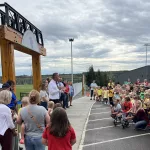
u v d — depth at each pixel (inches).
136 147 303.0
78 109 684.1
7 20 334.3
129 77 1359.5
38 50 482.3
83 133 384.8
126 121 432.8
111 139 346.3
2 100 187.0
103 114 605.3
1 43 343.6
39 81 522.3
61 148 142.3
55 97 378.3
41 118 176.9
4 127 183.9
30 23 445.4
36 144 175.0
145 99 477.7
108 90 888.9
